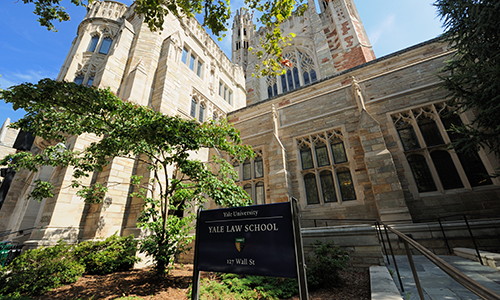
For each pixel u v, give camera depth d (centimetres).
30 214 1115
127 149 618
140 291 492
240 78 2450
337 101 1250
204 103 1703
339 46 2252
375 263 570
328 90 1366
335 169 1123
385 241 811
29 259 579
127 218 981
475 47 671
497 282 376
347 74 1341
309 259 624
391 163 907
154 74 1377
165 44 1482
